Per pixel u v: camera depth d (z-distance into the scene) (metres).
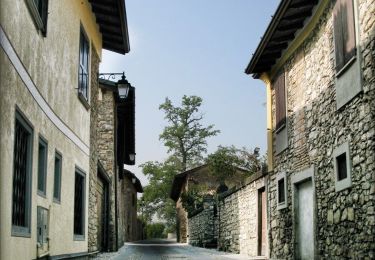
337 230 9.41
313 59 10.84
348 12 8.59
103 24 12.84
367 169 7.97
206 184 36.75
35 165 7.30
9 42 5.93
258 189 15.19
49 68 8.21
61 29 9.10
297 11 10.70
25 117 6.74
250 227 15.96
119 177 24.45
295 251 11.98
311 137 10.98
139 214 53.16
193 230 28.78
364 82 8.08
